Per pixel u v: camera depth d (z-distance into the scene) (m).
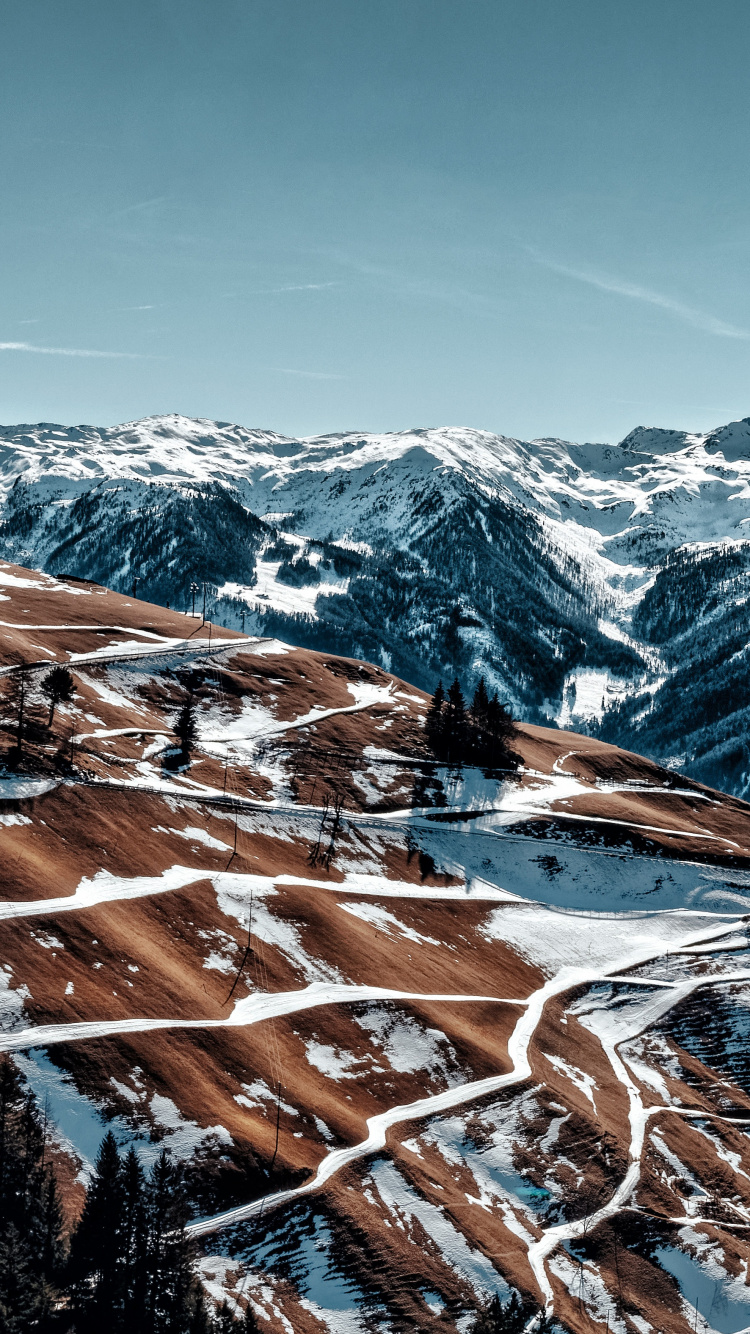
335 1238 66.12
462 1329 63.28
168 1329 53.19
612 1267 76.12
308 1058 84.56
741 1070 115.69
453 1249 69.69
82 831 104.00
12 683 139.50
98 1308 53.28
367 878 129.50
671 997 126.31
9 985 75.31
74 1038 72.44
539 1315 66.75
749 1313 75.25
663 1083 108.44
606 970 130.00
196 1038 78.69
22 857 93.38
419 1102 86.06
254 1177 68.06
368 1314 61.88
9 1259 52.25
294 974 96.31
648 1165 89.88
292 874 119.25
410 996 101.44
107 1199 55.34
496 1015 107.38
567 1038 109.62
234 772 143.38
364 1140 76.62
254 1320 56.28
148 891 97.94
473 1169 80.50
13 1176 57.00
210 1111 71.94
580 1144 88.62
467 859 146.38
